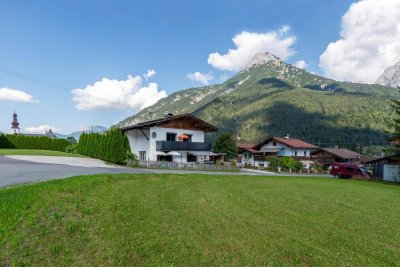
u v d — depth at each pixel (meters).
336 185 24.66
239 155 75.88
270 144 72.06
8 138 47.91
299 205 12.77
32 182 11.47
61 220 7.15
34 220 6.78
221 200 12.23
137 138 40.44
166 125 39.62
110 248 6.28
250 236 8.03
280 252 7.20
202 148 42.28
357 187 24.59
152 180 15.95
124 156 32.84
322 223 10.04
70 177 12.95
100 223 7.39
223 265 6.29
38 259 5.50
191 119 42.28
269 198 13.89
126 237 6.89
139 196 10.85
